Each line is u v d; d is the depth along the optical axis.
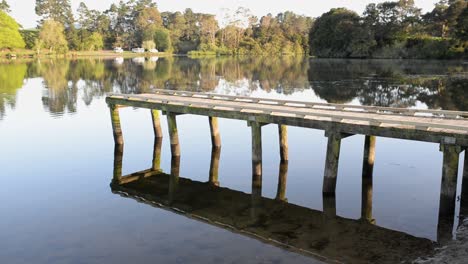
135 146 19.33
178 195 13.26
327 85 40.41
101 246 9.67
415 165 15.29
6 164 16.61
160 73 56.56
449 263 8.27
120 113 27.28
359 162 15.88
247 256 8.95
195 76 52.31
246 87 40.69
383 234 10.03
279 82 44.31
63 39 106.44
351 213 11.43
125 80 47.84
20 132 22.22
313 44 96.88
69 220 11.25
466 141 10.20
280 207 12.05
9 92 37.59
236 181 14.48
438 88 34.56
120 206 12.26
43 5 126.25
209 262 8.73
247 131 21.59
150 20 138.25
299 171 15.15
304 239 9.83
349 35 85.44
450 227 10.24
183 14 142.00
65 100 33.09
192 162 16.73
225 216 11.43
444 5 81.06
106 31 135.62
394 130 11.28
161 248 9.47
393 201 12.08
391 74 47.78
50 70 61.16
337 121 12.41
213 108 15.52
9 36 93.44
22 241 10.04
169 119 17.20
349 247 9.34
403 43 77.44
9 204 12.47
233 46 119.88
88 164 16.67
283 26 132.88
